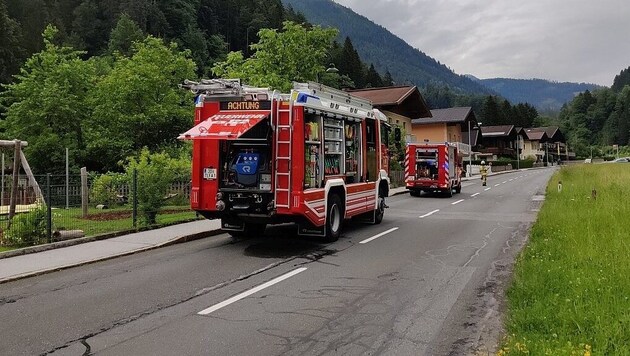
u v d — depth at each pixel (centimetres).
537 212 1916
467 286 800
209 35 9662
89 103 3153
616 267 745
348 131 1348
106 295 757
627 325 523
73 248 1098
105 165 3097
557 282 716
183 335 585
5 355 529
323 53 2853
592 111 17038
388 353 529
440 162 2748
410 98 5319
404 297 739
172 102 3006
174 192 1877
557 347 480
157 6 8562
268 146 1135
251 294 758
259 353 530
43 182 1620
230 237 1301
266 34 2803
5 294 766
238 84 1147
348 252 1092
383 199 1631
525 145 12231
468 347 543
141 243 1156
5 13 6031
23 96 3186
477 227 1502
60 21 7806
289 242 1223
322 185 1188
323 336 580
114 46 7262
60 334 591
